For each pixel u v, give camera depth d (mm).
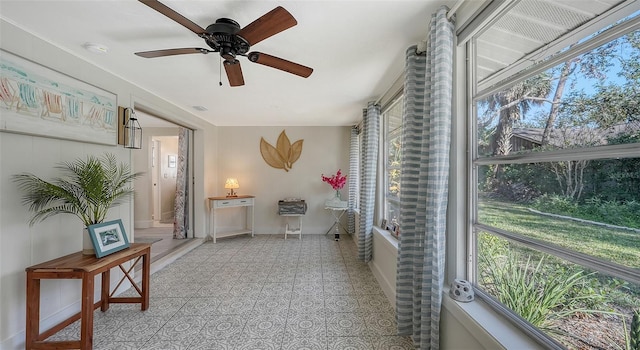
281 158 5449
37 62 1902
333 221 5477
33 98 1879
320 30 1773
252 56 1686
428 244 1547
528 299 1154
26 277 1820
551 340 1034
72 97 2176
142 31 1839
